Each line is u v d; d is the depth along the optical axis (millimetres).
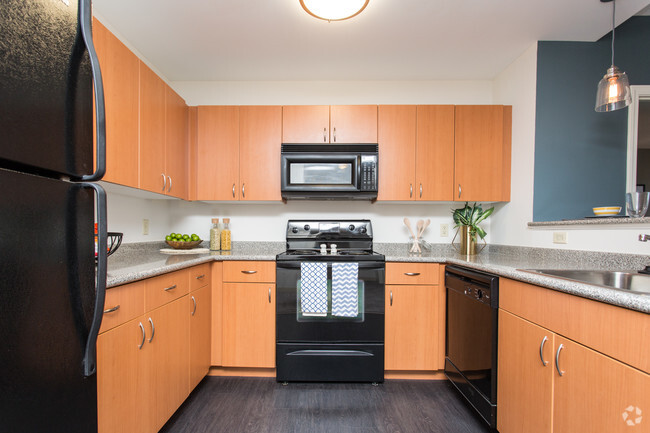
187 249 2221
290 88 2453
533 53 1930
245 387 1827
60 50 584
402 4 1566
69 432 609
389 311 1914
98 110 624
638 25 1898
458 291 1692
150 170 1644
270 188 2160
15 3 481
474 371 1509
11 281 481
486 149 2135
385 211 2441
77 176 636
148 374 1244
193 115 2182
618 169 1886
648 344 701
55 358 573
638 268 1254
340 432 1428
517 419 1189
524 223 1977
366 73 2322
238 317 1922
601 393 818
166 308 1390
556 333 994
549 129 1903
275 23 1728
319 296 1842
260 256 1913
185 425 1467
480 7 1590
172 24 1735
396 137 2152
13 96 479
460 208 2420
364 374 1852
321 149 2078
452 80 2438
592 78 1902
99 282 630
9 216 478
